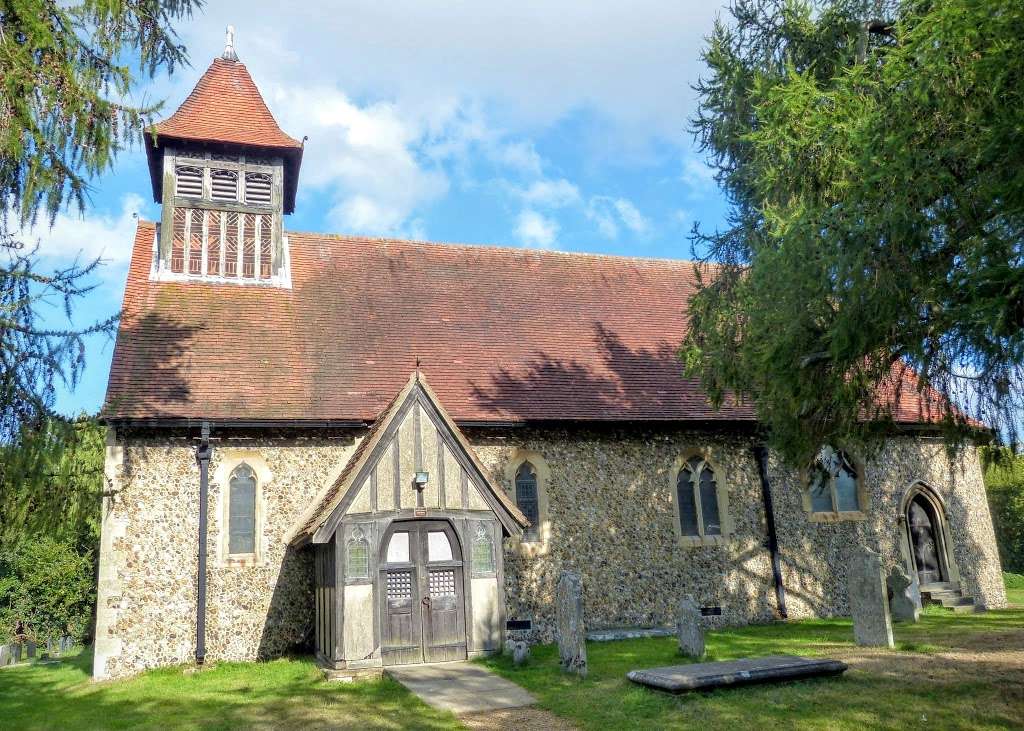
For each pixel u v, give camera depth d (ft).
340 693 34.65
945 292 27.61
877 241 28.09
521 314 62.34
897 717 26.61
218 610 45.37
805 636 46.65
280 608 46.39
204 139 57.26
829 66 43.11
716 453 57.62
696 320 45.83
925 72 27.07
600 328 63.05
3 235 28.94
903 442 63.93
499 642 42.19
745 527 56.85
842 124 31.50
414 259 65.05
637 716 27.96
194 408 46.60
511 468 52.37
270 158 59.72
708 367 44.09
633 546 53.57
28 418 29.45
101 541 44.06
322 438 49.34
